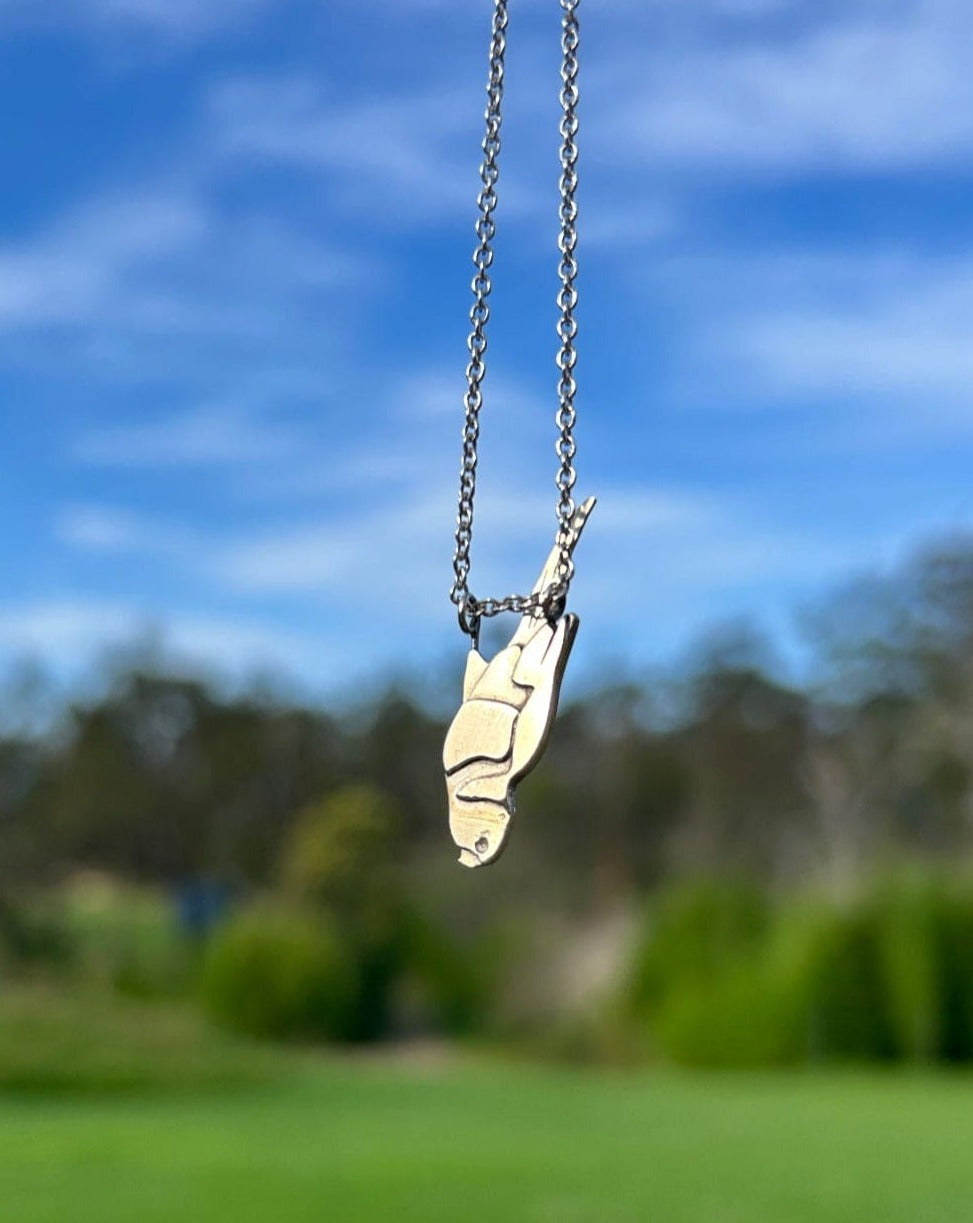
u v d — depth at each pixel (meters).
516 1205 9.18
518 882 30.81
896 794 36.44
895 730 37.06
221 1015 25.62
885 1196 9.54
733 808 37.16
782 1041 20.72
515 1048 24.86
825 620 38.66
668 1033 21.81
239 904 36.75
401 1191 9.59
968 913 20.67
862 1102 14.95
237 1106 14.02
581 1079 17.95
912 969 20.47
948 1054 20.52
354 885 28.22
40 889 37.97
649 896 31.41
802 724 38.34
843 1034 20.80
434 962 27.41
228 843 40.66
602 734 37.34
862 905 21.17
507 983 26.22
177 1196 9.42
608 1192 9.61
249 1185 9.77
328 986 25.94
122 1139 11.73
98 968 29.97
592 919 29.48
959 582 37.47
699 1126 12.81
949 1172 10.33
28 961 30.67
